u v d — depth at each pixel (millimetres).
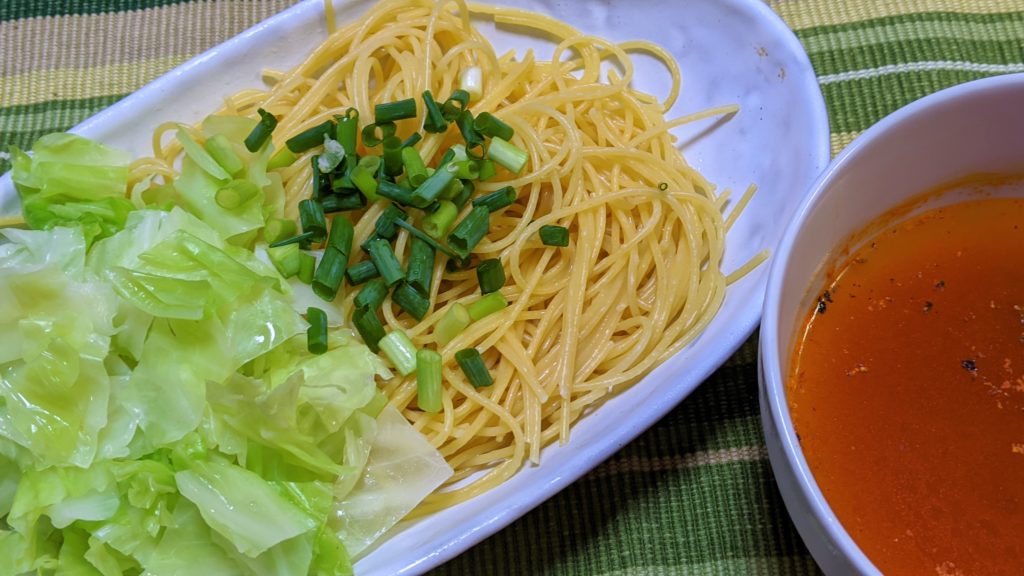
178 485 287
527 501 280
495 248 328
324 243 328
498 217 338
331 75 354
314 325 307
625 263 335
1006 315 274
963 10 382
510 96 365
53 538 296
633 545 312
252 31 347
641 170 346
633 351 323
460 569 312
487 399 321
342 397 299
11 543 290
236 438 295
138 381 297
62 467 292
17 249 311
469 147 328
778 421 239
